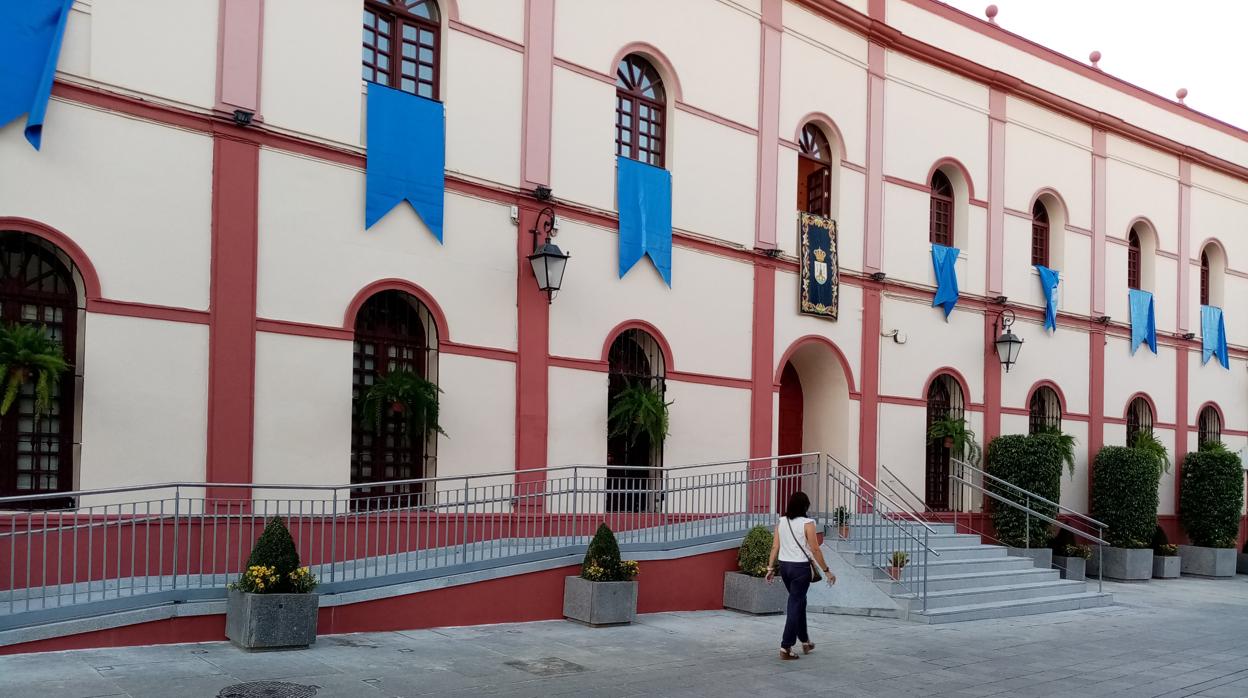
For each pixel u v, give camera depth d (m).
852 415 16.41
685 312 14.33
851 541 13.39
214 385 10.07
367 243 11.26
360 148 11.27
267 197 10.56
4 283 9.26
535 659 8.76
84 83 9.42
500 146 12.44
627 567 10.93
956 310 18.20
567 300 13.02
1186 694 8.80
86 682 7.03
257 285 10.45
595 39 13.48
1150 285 22.33
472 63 12.23
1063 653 10.66
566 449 12.90
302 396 10.70
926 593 12.62
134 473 9.59
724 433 14.70
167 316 9.84
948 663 9.71
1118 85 21.70
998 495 17.31
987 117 18.97
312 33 10.98
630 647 9.58
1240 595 17.39
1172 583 19.11
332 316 10.96
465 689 7.52
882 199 17.14
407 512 10.42
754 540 12.43
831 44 16.52
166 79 9.93
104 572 8.19
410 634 9.55
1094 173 20.98
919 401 17.48
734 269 14.98
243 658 8.03
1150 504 19.45
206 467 10.01
